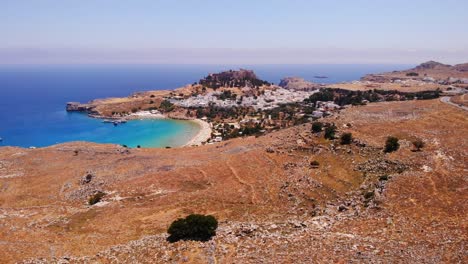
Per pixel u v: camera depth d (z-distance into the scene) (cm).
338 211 5462
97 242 5347
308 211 5962
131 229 5931
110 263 4044
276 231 4412
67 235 5859
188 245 4147
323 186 6988
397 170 6862
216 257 3731
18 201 8381
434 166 6544
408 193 5238
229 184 8075
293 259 3453
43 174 10231
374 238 3912
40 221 6738
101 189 8706
